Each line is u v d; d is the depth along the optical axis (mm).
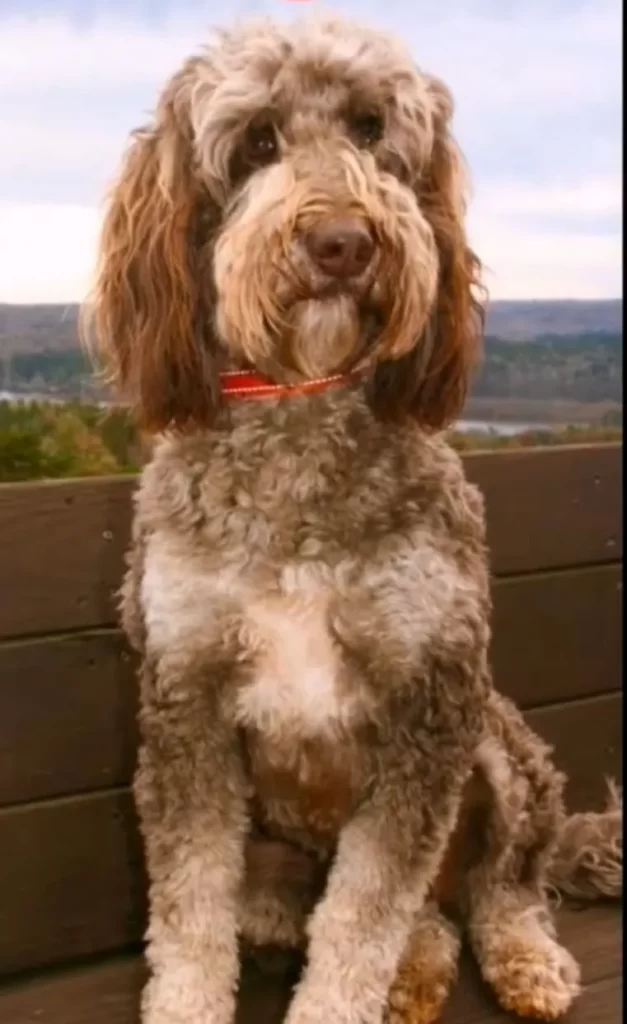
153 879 1724
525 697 2359
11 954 2051
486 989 1974
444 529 1648
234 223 1550
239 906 1824
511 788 1870
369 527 1604
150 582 1635
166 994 1706
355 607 1597
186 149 1617
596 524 2381
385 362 1643
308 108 1572
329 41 1588
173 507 1635
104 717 2059
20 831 2025
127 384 1694
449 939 1890
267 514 1601
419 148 1647
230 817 1721
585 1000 1956
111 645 2045
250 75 1559
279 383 1594
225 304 1532
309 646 1609
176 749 1676
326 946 1674
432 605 1611
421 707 1635
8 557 1940
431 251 1571
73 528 1981
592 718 2436
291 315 1516
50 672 2004
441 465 1691
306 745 1677
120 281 1679
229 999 1747
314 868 1862
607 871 2199
